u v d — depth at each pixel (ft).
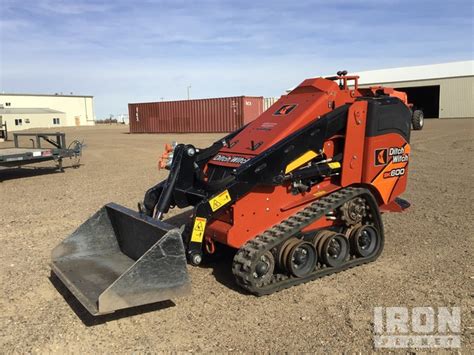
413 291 14.32
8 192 33.04
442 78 140.15
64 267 14.96
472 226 21.18
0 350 11.60
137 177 38.73
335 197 16.05
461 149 50.57
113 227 16.38
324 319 12.71
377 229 17.07
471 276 15.37
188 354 11.21
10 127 225.35
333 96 16.74
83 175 40.78
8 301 14.40
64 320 13.10
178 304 13.89
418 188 30.22
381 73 168.45
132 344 11.75
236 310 13.39
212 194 14.67
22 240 20.77
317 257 15.47
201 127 108.06
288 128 15.81
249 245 14.33
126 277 11.87
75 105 274.16
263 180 14.74
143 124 118.83
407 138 18.21
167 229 12.74
